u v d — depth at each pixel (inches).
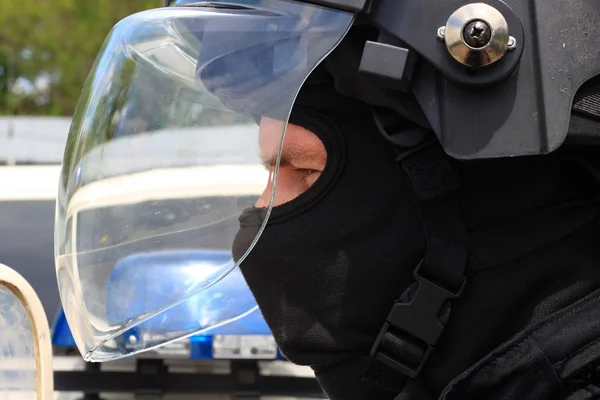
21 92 1000.9
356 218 54.7
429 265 52.6
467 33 46.9
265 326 81.0
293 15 53.3
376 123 53.1
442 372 53.5
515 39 47.5
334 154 54.9
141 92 59.4
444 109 48.9
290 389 83.0
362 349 55.7
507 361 50.8
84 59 1011.9
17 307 54.3
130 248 58.4
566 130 48.1
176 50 57.8
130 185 59.2
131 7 1018.7
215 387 82.1
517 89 48.4
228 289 68.2
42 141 116.6
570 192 53.6
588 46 48.8
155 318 65.1
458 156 48.7
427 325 52.4
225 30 54.6
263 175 58.1
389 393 56.9
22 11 995.9
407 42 48.7
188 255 58.2
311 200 55.3
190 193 59.3
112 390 81.5
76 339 57.6
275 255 55.9
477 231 53.1
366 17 50.5
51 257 96.2
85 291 57.6
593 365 51.2
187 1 60.1
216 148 59.2
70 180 58.6
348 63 52.4
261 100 52.9
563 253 52.6
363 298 55.1
